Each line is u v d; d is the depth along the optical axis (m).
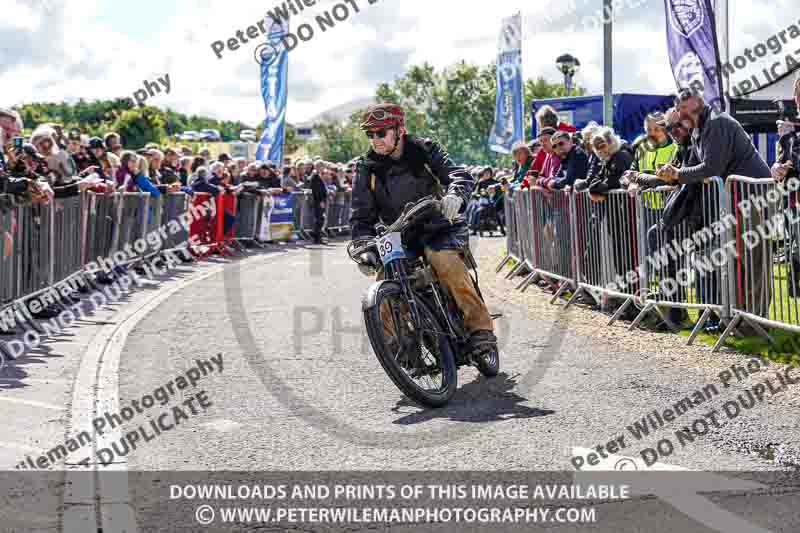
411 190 5.09
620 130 14.71
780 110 12.60
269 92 17.91
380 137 4.98
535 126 16.20
